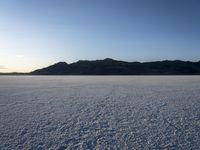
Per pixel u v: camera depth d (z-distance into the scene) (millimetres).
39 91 22766
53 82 42031
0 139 7344
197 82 38312
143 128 8516
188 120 9602
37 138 7449
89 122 9414
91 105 13586
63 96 18297
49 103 14406
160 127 8609
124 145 6809
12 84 35188
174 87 27141
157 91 22266
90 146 6770
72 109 12258
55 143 7023
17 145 6855
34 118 10062
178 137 7430
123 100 15734
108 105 13562
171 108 12391
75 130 8312
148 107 12773
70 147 6699
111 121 9586
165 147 6598
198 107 12633
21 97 17516
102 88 26750
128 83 37156
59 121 9570
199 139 7188
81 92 21766
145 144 6863
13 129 8398
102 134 7848
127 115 10695
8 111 11633
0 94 19703
